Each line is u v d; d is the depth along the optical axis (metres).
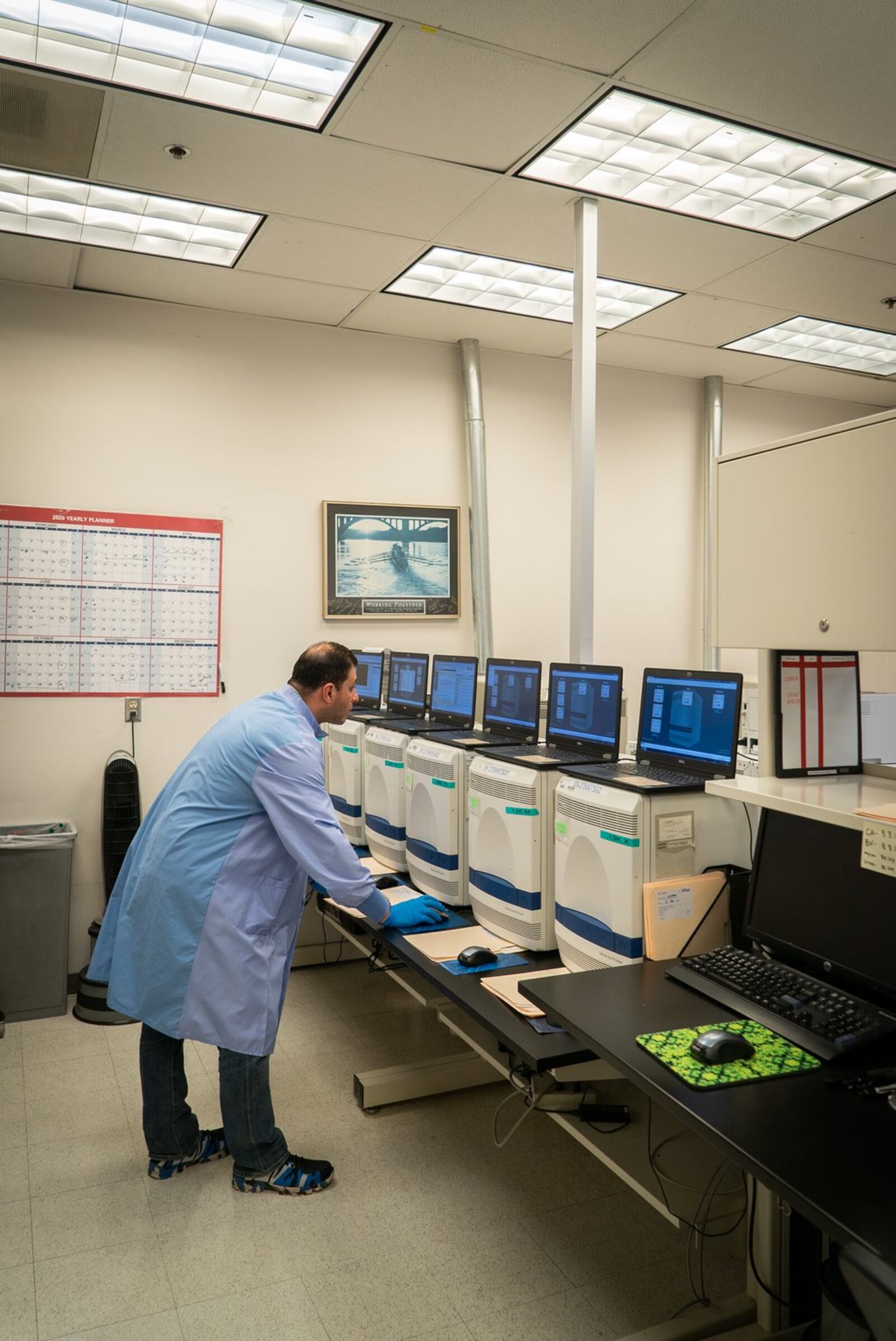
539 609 4.73
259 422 4.13
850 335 4.50
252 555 4.12
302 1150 2.57
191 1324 1.89
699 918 2.04
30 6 2.20
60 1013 3.56
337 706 2.53
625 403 4.97
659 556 5.06
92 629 3.85
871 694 3.10
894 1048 1.56
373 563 4.33
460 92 2.47
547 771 2.31
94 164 2.85
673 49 2.30
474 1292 1.99
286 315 4.12
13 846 3.48
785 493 1.66
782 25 2.21
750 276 3.71
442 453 4.50
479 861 2.51
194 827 2.28
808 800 1.59
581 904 2.15
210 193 3.04
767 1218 1.78
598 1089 2.36
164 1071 2.41
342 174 2.90
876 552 1.48
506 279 3.78
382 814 3.15
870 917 1.70
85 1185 2.39
